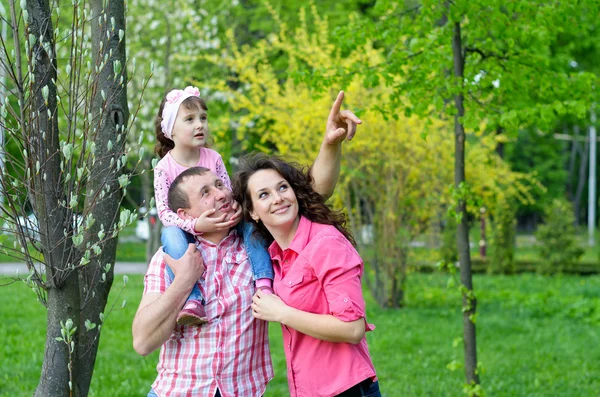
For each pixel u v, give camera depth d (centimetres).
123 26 289
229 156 1132
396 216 977
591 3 455
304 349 254
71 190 263
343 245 249
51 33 264
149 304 241
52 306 266
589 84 481
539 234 1575
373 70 500
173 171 319
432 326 870
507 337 816
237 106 962
